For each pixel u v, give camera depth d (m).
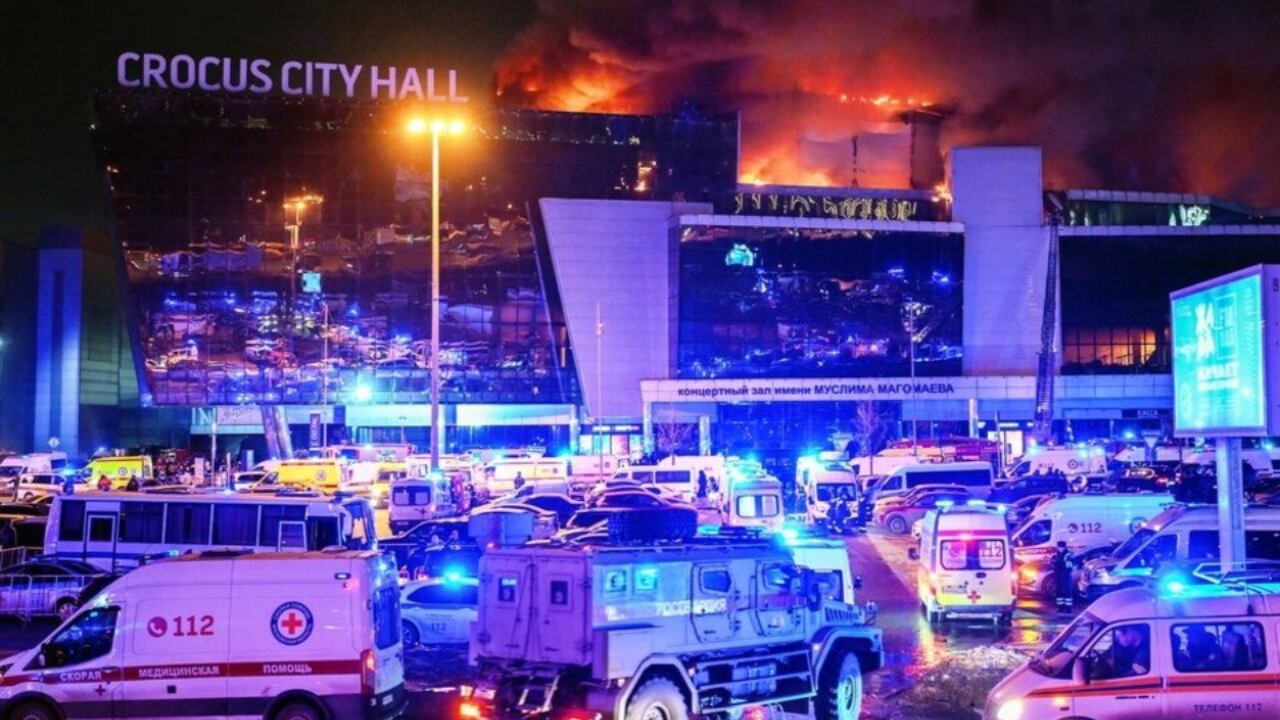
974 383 102.88
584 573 15.09
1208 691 14.45
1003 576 26.91
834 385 101.31
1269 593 14.85
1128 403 104.88
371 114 98.62
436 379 42.78
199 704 16.03
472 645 15.95
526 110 101.94
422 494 47.59
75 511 32.59
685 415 100.44
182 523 32.34
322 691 16.05
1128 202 111.50
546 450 94.31
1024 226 106.25
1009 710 14.73
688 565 15.95
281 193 97.94
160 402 97.06
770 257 101.19
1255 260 105.00
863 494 55.69
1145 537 28.31
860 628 18.06
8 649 24.91
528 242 102.81
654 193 104.25
